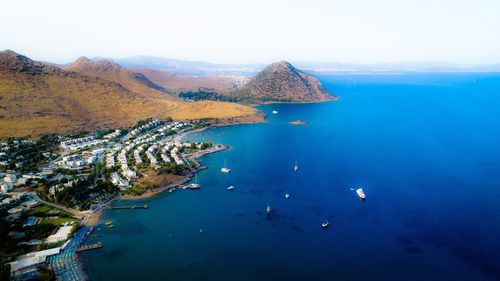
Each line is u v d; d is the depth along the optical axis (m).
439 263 168.12
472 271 161.75
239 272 163.88
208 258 174.62
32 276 153.75
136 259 173.75
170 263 170.88
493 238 187.75
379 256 174.50
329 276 160.50
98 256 175.88
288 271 164.50
